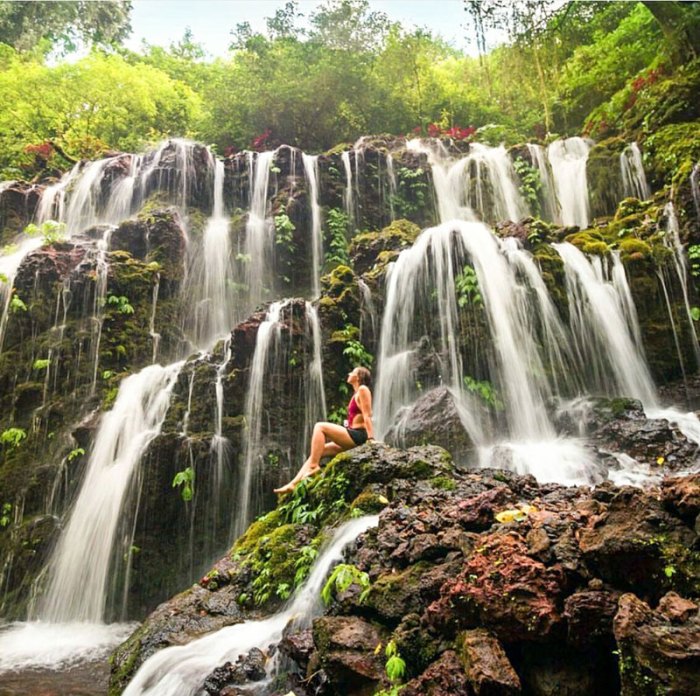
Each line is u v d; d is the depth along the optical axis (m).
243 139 19.00
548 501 4.29
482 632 2.92
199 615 4.75
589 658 2.75
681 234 10.61
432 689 2.81
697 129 12.97
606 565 2.84
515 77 19.77
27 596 7.38
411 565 3.70
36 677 5.02
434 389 8.45
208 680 3.75
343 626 3.48
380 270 10.39
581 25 20.44
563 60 20.08
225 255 12.51
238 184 14.22
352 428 6.50
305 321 9.04
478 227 10.30
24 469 8.43
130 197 13.67
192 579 7.31
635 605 2.50
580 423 8.33
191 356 9.08
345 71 18.48
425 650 3.09
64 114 20.53
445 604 3.15
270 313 8.97
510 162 15.17
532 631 2.78
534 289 9.70
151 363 10.09
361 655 3.26
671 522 2.80
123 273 10.45
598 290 10.03
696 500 2.73
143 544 7.33
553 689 2.72
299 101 18.53
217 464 7.78
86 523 7.59
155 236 11.66
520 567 2.98
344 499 5.31
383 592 3.54
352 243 13.03
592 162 14.34
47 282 10.09
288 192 13.68
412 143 16.48
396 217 14.38
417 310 9.68
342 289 9.75
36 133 19.77
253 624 4.49
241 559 5.36
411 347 9.46
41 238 12.84
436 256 9.95
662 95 14.35
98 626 6.84
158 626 4.65
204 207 13.80
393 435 7.94
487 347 9.05
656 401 9.52
